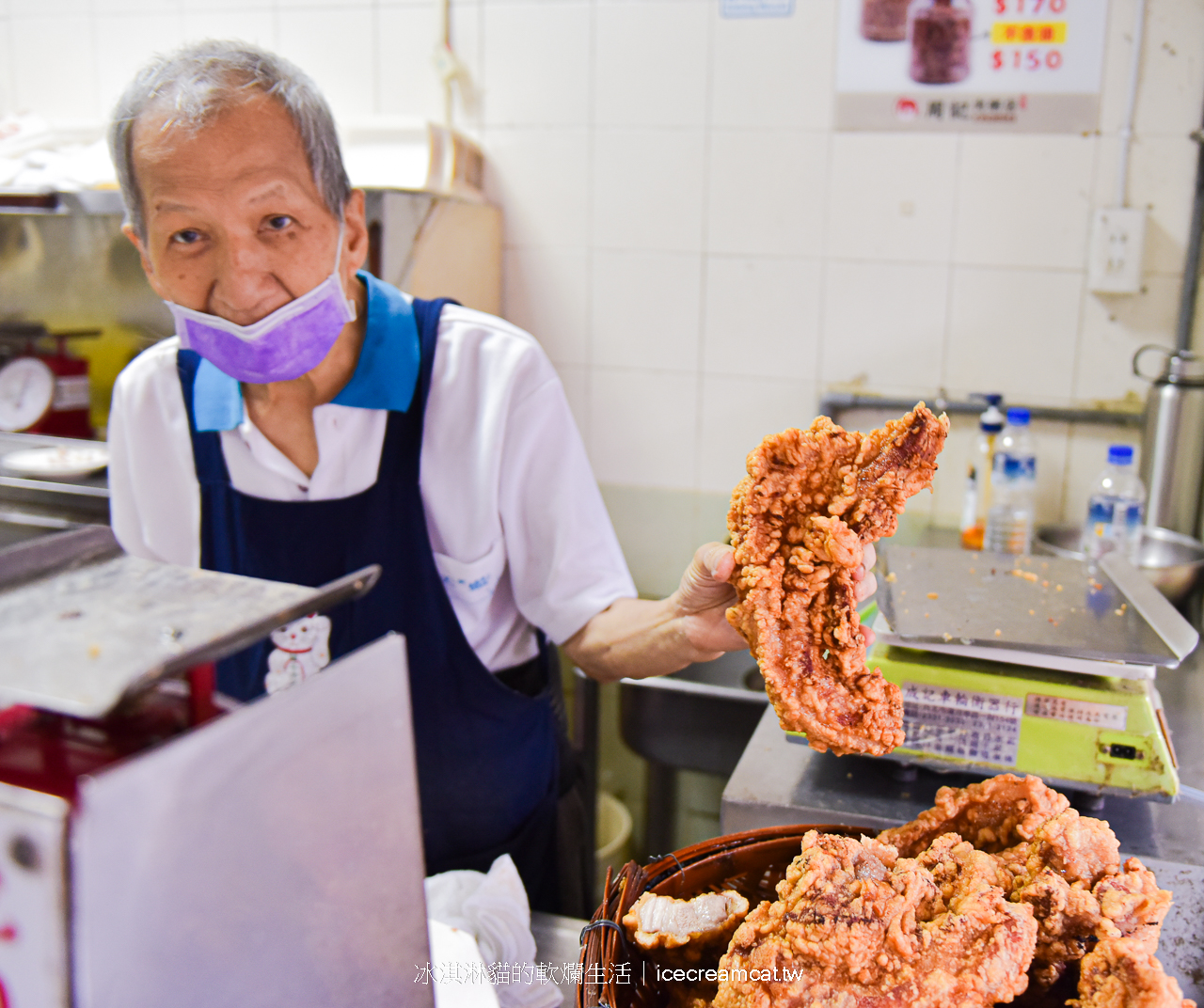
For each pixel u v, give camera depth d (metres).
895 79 2.04
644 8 2.16
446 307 1.26
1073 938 0.67
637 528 2.43
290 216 0.97
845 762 1.16
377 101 2.38
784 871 0.82
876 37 2.03
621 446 2.40
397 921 0.55
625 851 2.22
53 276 2.50
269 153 0.94
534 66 2.25
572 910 1.53
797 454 0.73
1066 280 2.04
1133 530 1.86
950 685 1.02
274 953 0.48
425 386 1.18
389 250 1.90
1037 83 1.97
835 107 2.09
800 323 2.21
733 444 2.32
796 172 2.14
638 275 2.29
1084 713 0.99
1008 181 2.03
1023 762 1.00
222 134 0.92
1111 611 1.09
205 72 0.92
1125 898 0.67
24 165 2.24
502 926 0.86
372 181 2.09
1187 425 1.86
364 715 0.51
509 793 1.27
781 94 2.12
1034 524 2.11
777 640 0.72
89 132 2.40
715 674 2.04
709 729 1.82
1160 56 1.90
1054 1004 0.67
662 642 1.06
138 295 2.46
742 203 2.19
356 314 1.17
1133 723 0.97
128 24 2.52
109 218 2.40
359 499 1.16
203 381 1.18
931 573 1.21
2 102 2.67
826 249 2.16
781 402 2.27
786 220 2.17
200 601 0.48
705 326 2.28
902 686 1.04
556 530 1.21
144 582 0.51
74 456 2.22
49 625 0.45
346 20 2.35
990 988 0.61
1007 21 1.96
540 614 1.24
